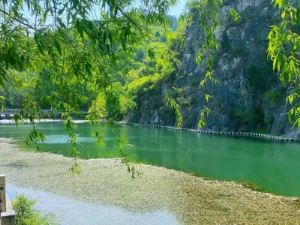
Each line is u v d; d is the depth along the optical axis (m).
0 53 4.66
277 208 24.83
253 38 85.06
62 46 5.04
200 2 6.81
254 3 89.88
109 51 5.01
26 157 43.28
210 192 28.66
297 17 5.42
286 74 5.61
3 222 12.99
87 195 27.28
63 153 46.66
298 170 38.31
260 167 40.00
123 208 24.33
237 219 22.53
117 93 6.48
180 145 57.75
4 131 74.44
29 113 6.12
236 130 79.06
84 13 4.52
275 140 65.19
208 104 85.19
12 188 29.22
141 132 78.69
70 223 21.50
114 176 33.41
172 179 32.88
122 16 5.03
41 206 24.56
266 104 77.38
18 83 6.12
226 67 86.06
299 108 5.86
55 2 4.53
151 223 21.62
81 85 6.16
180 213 23.41
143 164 40.06
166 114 94.69
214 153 49.72
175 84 96.75
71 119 6.49
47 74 5.85
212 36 6.87
